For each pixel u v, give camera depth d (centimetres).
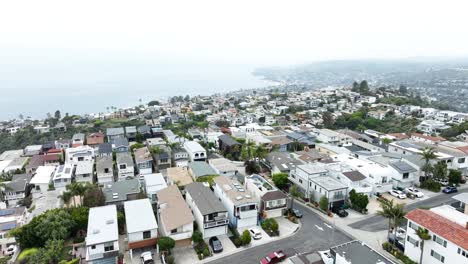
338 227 4450
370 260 3195
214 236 4194
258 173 6538
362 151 7494
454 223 3531
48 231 4103
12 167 7369
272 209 4644
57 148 8819
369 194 5406
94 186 5144
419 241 3569
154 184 5316
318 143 8444
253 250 3931
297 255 3447
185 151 7281
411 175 5741
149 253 3728
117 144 8150
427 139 8300
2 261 4028
